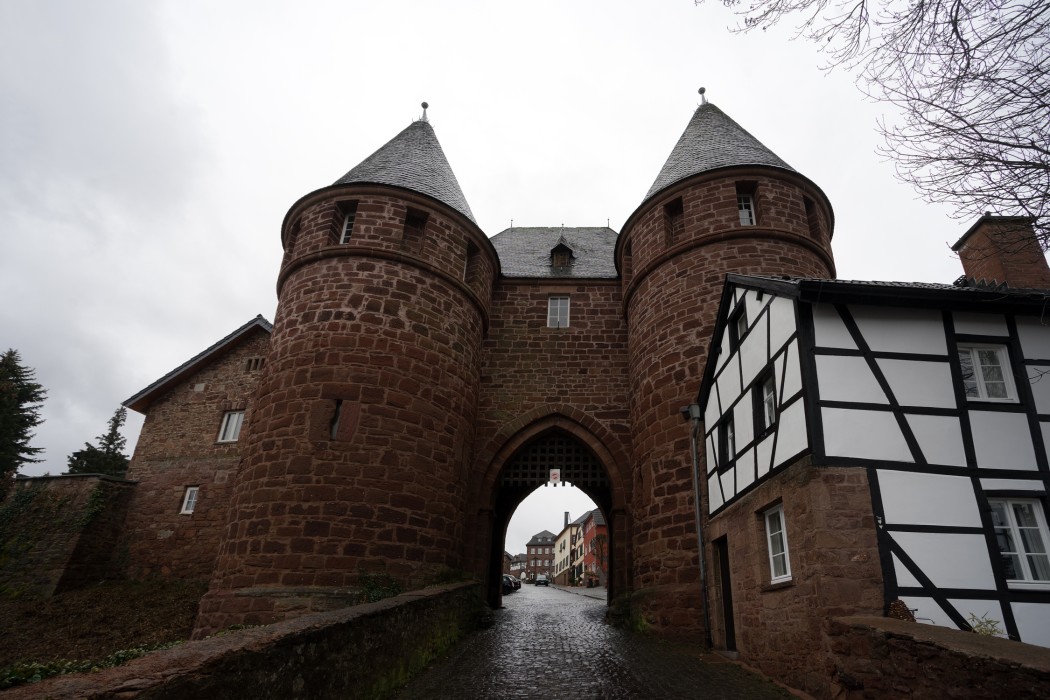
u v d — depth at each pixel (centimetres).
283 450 1223
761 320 883
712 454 1118
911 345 743
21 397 3353
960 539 662
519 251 2172
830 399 707
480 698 679
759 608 827
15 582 1884
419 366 1365
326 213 1479
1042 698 395
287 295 1421
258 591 1109
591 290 1856
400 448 1271
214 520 2009
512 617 1628
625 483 1584
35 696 271
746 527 891
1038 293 746
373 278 1381
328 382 1274
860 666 573
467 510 1561
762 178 1473
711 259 1409
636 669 854
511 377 1736
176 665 340
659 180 1706
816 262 1427
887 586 632
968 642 483
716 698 682
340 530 1161
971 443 707
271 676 420
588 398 1702
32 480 2091
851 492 664
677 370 1357
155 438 2194
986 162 567
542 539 10444
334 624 530
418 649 804
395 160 1630
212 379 2252
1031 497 694
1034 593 648
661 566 1246
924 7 516
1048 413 734
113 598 1806
